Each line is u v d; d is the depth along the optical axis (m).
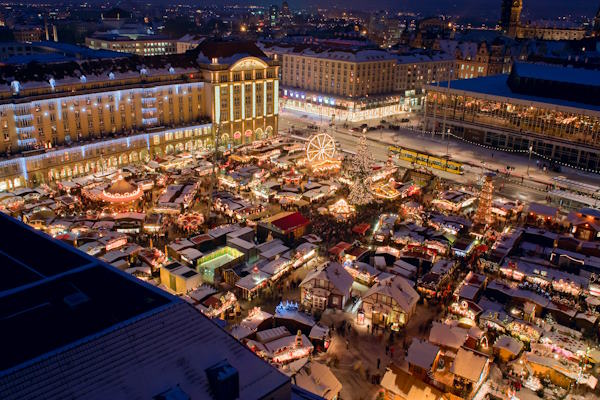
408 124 196.50
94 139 126.56
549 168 142.12
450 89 173.00
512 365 57.94
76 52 196.00
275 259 80.62
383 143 165.00
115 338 28.56
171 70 142.00
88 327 29.36
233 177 117.06
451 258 86.31
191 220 94.25
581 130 144.12
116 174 112.88
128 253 78.94
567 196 111.19
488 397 53.22
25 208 96.12
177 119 144.88
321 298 69.94
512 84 171.25
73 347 27.25
